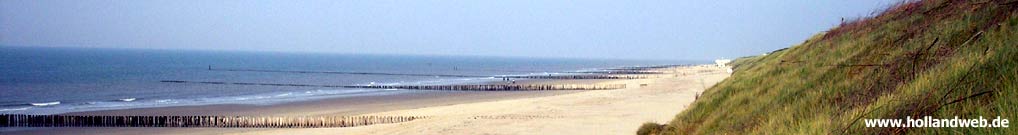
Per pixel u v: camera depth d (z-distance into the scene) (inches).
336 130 1106.1
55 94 2346.2
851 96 376.2
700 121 538.0
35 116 1231.5
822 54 673.0
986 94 256.1
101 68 4901.6
